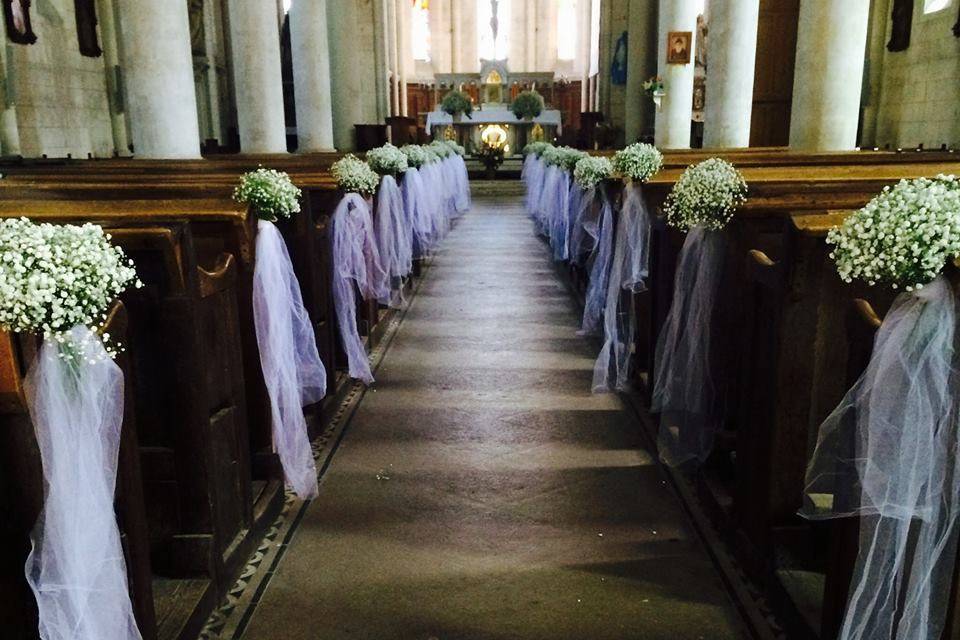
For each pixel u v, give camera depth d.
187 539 3.13
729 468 4.00
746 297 3.36
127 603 2.29
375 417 5.25
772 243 3.78
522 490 4.17
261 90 12.36
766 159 7.61
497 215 17.14
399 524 3.82
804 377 3.02
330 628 3.02
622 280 5.77
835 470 2.89
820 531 3.14
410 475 4.36
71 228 2.18
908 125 16.06
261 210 3.84
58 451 2.05
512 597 3.21
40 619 2.15
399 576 3.37
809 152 8.67
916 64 15.66
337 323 5.84
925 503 2.11
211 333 3.27
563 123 30.05
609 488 4.18
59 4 15.09
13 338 1.99
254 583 3.33
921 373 2.07
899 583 2.21
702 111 19.81
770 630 2.98
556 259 11.22
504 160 26.59
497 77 28.44
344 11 18.61
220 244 3.78
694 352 4.11
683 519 3.85
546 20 31.16
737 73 11.69
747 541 3.38
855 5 8.91
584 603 3.16
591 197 8.43
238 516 3.51
